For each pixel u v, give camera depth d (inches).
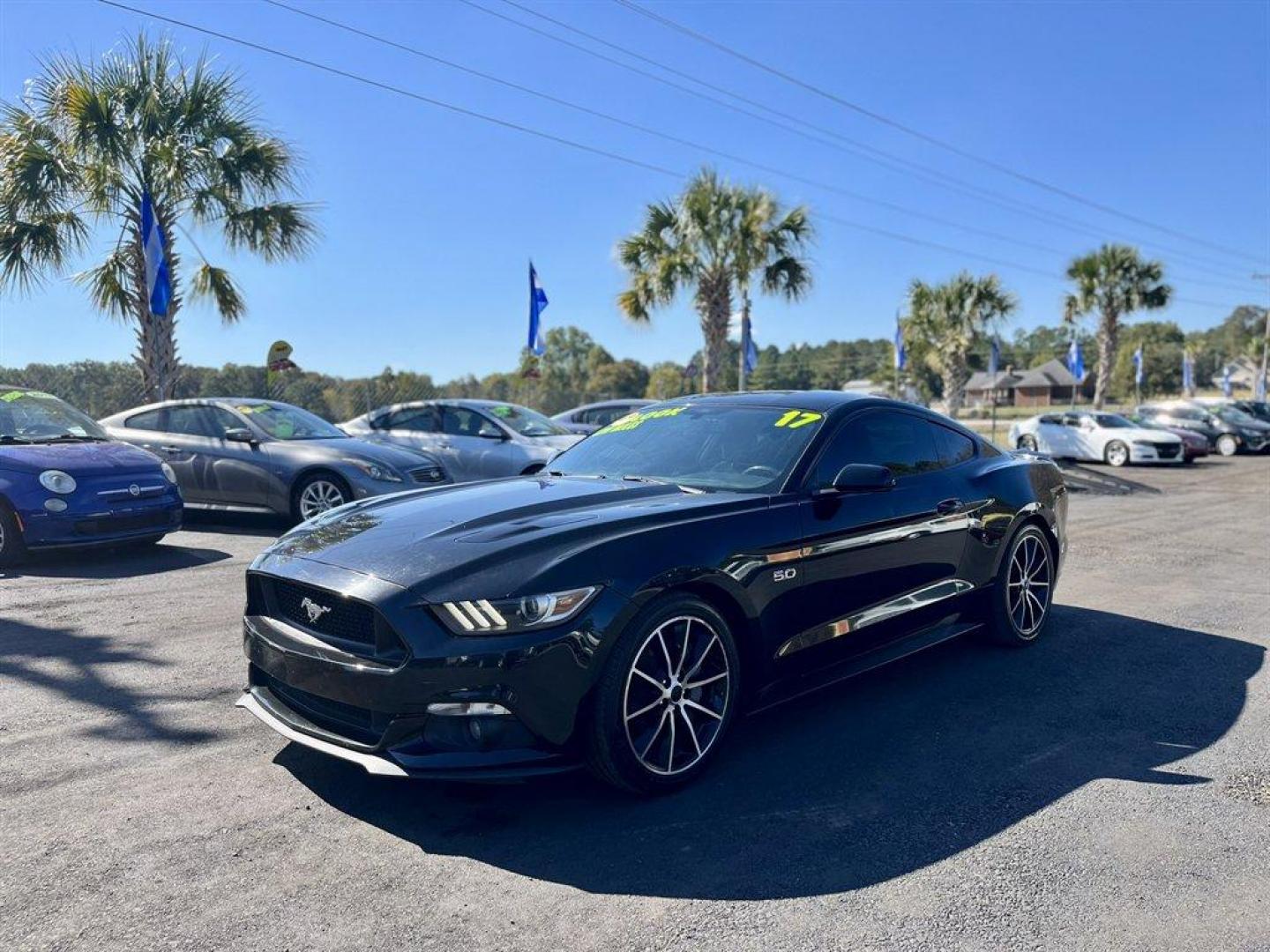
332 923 94.3
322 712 122.1
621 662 118.6
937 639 179.5
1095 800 125.9
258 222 517.0
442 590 113.3
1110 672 187.0
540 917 96.0
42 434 299.3
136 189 488.7
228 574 269.3
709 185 712.4
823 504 151.3
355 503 160.7
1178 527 419.2
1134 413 1090.7
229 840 111.2
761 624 138.1
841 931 93.9
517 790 127.2
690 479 157.8
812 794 126.7
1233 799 126.5
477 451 434.0
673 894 100.8
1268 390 2340.1
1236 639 214.1
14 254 458.0
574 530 123.9
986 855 110.0
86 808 119.1
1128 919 96.6
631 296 749.3
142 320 498.3
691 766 128.3
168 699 160.6
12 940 90.0
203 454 356.5
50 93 454.0
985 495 190.2
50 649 189.9
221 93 489.1
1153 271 1234.6
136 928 92.5
